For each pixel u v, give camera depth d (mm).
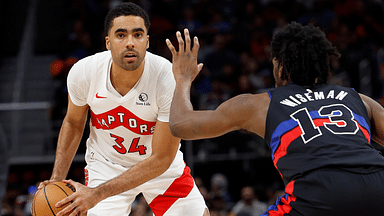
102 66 6289
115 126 6496
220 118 4539
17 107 17500
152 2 23766
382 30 21141
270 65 20094
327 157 4164
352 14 21156
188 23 23141
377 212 4000
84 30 22719
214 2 23734
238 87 18938
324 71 4793
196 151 15586
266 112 4500
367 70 18203
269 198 14523
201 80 19719
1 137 8695
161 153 6176
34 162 16828
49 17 26953
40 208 5598
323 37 4777
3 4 27109
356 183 4043
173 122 4719
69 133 6750
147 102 6266
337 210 3990
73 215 5523
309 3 23172
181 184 6887
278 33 4918
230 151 15492
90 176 6875
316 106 4480
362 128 4457
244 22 22969
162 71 6316
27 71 24203
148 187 6844
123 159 6848
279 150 4367
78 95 6414
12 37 26781
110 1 23422
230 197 15570
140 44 5832
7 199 14789
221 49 20828
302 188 4137
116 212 6629
